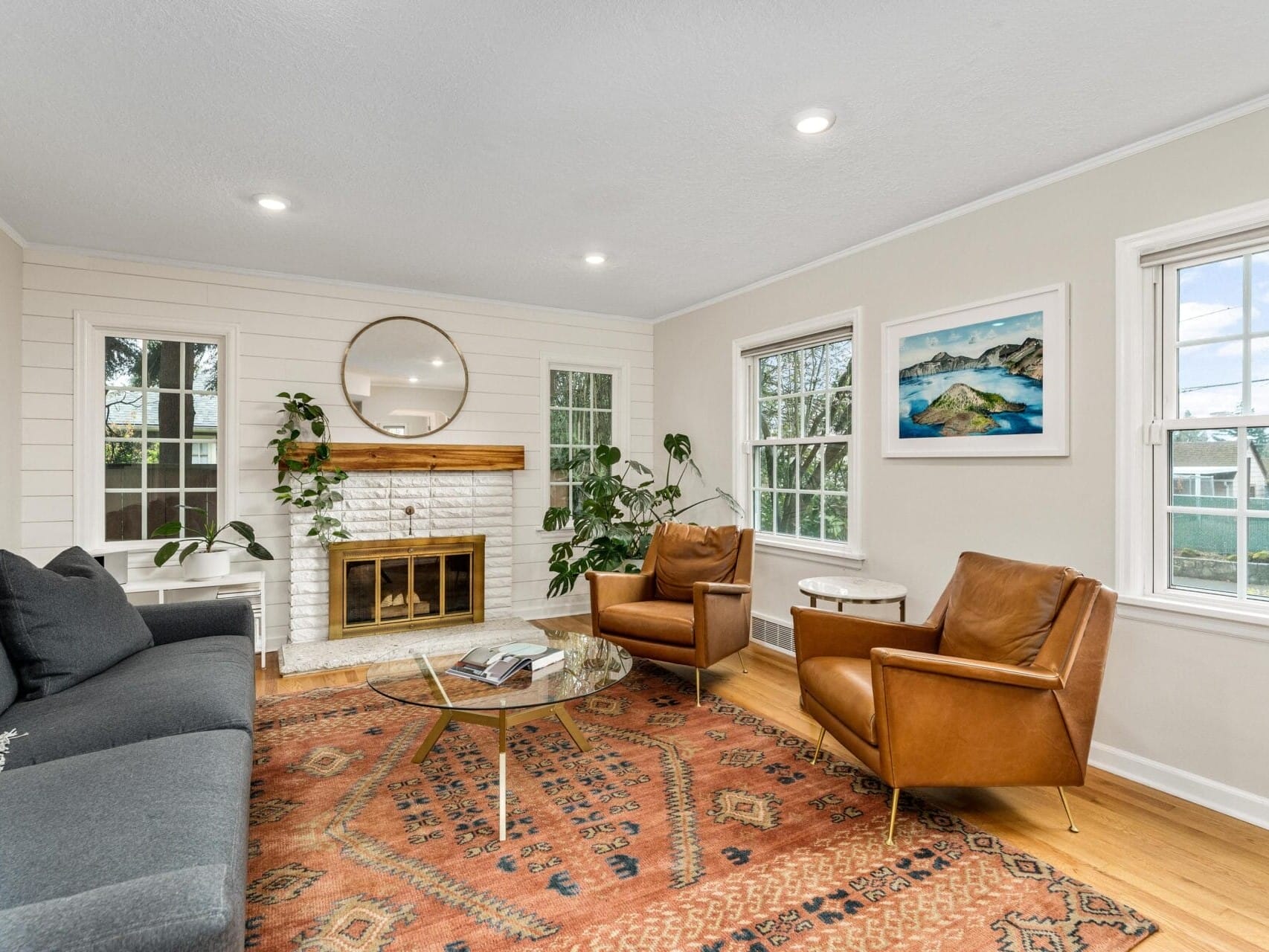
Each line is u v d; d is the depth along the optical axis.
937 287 3.28
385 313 4.61
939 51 1.98
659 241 3.64
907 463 3.46
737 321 4.68
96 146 2.55
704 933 1.67
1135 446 2.58
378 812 2.25
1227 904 1.81
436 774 2.53
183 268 4.01
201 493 4.14
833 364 4.05
